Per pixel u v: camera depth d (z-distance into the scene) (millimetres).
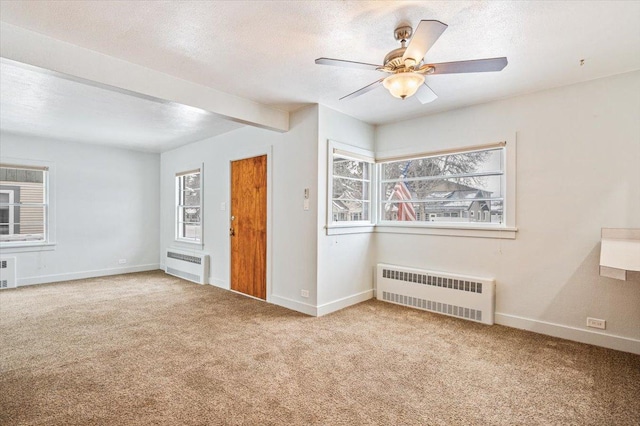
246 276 4625
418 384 2238
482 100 3494
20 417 1844
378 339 3008
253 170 4543
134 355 2648
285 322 3461
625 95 2797
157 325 3350
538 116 3221
